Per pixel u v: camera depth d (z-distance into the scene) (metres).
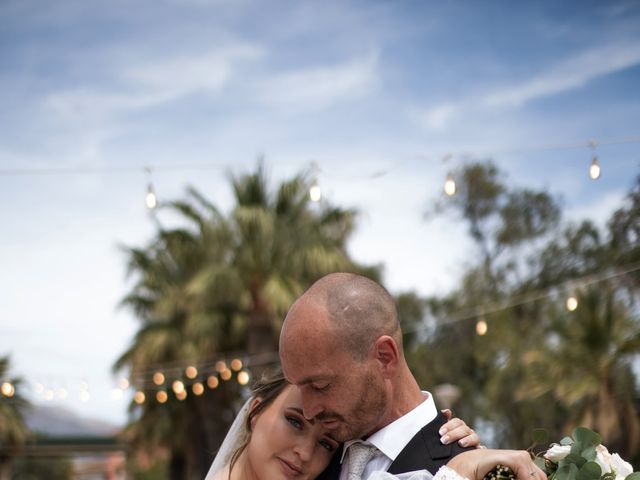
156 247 14.96
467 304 20.39
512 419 18.14
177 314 15.18
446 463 2.21
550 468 2.28
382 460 2.27
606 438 14.17
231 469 2.50
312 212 14.59
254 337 13.84
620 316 14.49
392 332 2.23
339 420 2.25
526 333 19.08
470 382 19.61
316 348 2.18
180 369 14.15
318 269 13.78
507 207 20.94
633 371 14.29
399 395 2.28
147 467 17.62
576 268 18.55
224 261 14.07
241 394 15.38
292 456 2.36
